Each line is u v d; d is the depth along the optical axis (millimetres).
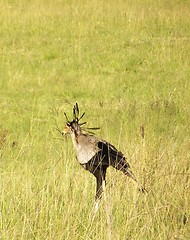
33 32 68688
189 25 70500
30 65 58844
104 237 21734
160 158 27406
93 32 68375
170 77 54938
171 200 24844
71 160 30031
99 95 50812
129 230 22250
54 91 52062
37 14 72812
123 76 55750
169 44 63531
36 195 24719
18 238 21938
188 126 40375
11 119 44656
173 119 42219
